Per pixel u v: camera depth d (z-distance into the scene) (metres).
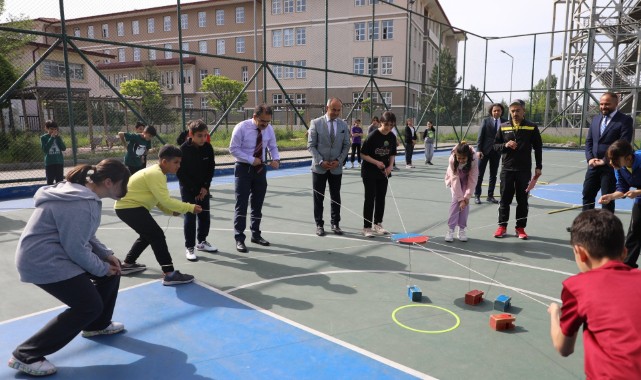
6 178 12.23
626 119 5.64
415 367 2.95
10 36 16.44
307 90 39.38
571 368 2.96
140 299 4.05
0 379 2.80
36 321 3.59
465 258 5.34
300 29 39.28
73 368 2.93
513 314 3.82
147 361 3.02
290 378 2.82
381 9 36.19
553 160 17.92
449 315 3.77
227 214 7.74
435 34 45.47
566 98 26.00
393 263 5.13
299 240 6.08
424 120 31.02
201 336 3.37
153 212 7.95
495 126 8.62
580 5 25.00
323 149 6.14
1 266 4.91
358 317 3.71
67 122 22.48
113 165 2.91
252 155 5.54
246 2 40.84
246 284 4.44
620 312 1.67
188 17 42.81
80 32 41.78
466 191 5.89
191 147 5.08
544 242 6.05
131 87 31.02
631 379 1.58
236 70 41.97
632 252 4.55
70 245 2.69
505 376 2.86
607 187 5.77
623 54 24.64
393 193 10.02
